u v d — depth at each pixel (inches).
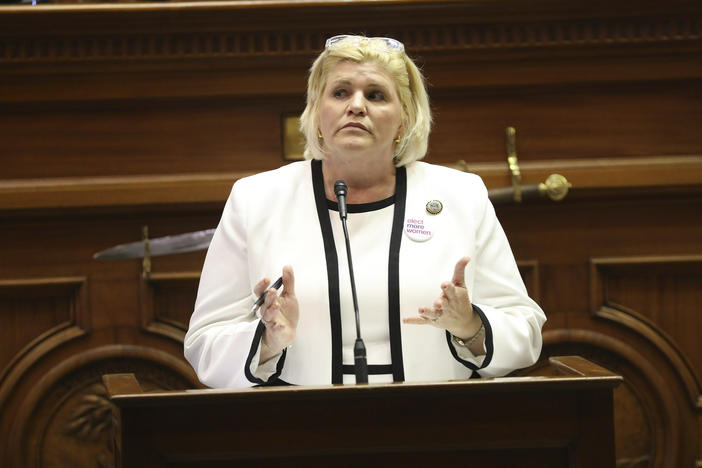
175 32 557.0
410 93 374.6
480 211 375.6
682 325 583.2
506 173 577.9
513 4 559.5
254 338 333.4
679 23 573.3
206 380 346.6
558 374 332.8
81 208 562.9
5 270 564.4
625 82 581.6
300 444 271.4
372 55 360.2
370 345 347.6
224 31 558.9
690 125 585.6
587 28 572.7
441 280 354.3
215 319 361.4
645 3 565.9
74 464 564.7
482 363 337.1
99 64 560.1
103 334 568.7
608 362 582.2
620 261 579.8
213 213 579.8
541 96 583.2
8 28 547.8
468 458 280.4
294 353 346.3
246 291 364.5
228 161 574.6
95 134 569.0
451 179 382.0
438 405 276.2
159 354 570.3
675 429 574.9
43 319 567.2
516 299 366.9
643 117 584.4
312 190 372.2
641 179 577.0
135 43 559.5
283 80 569.6
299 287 350.9
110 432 566.9
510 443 278.7
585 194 578.6
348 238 340.8
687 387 576.1
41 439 561.9
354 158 358.0
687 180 576.7
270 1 551.5
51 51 556.7
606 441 280.7
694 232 587.2
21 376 559.5
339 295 349.1
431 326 350.3
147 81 565.9
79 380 568.1
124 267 570.9
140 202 565.9
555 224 583.8
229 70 568.1
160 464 267.4
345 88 359.3
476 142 581.9
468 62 575.2
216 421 269.3
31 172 565.9
